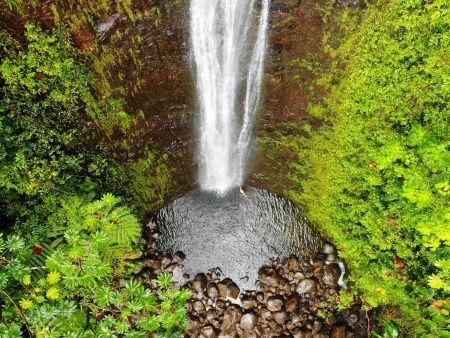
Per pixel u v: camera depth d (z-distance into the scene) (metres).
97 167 6.12
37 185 5.24
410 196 4.21
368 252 5.60
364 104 5.36
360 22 5.03
